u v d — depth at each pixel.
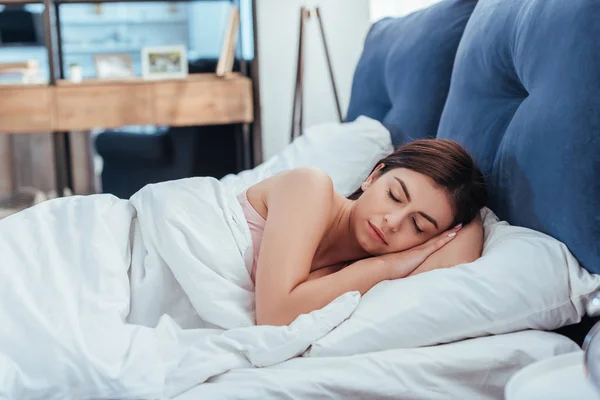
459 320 1.17
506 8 1.60
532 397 0.82
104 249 1.28
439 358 1.12
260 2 4.02
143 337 1.15
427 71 2.00
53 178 4.34
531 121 1.35
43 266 1.22
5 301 1.13
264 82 4.09
